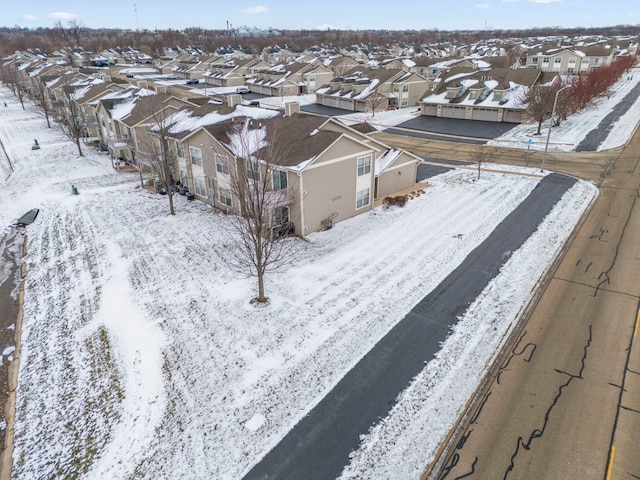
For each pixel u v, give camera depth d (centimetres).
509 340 1569
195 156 2989
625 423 1208
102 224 2759
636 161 3619
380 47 17325
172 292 1953
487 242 2311
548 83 5431
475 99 5716
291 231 2467
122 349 1617
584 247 2225
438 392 1348
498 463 1111
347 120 5906
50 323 1822
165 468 1146
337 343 1578
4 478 1156
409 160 3133
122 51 14562
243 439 1215
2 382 1523
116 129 4041
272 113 3055
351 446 1179
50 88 6319
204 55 11494
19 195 3494
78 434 1275
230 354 1545
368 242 2364
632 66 9656
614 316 1672
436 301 1811
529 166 3628
